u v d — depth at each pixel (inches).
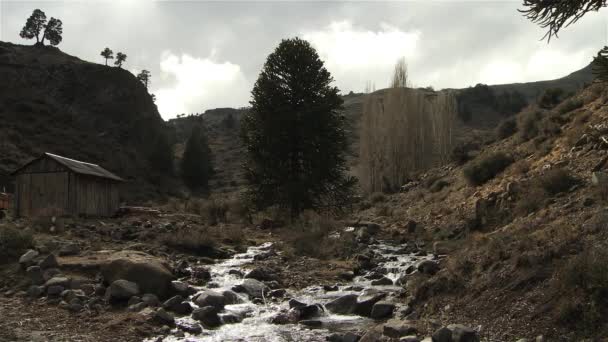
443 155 1840.6
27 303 390.9
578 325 266.8
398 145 1797.5
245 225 986.1
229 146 4384.8
